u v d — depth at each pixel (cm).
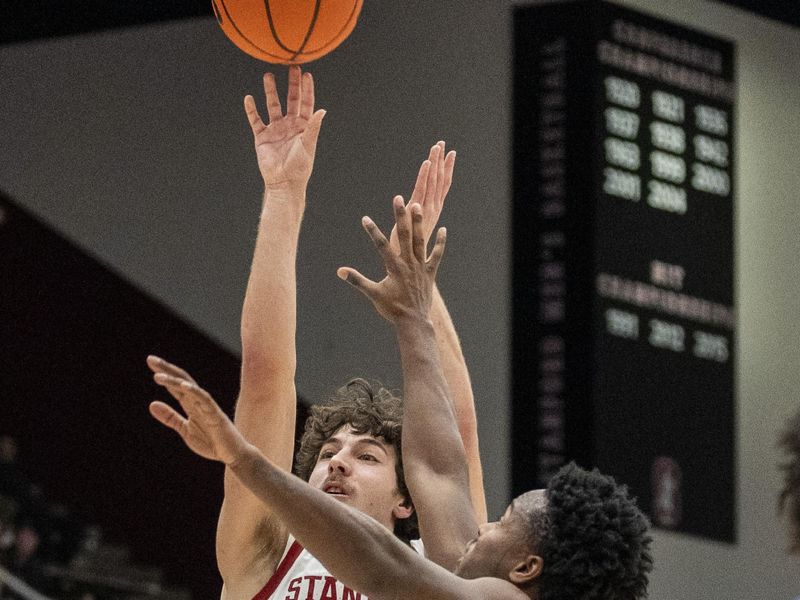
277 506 253
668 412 882
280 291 357
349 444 372
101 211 1073
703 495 895
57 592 1105
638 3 895
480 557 276
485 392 909
